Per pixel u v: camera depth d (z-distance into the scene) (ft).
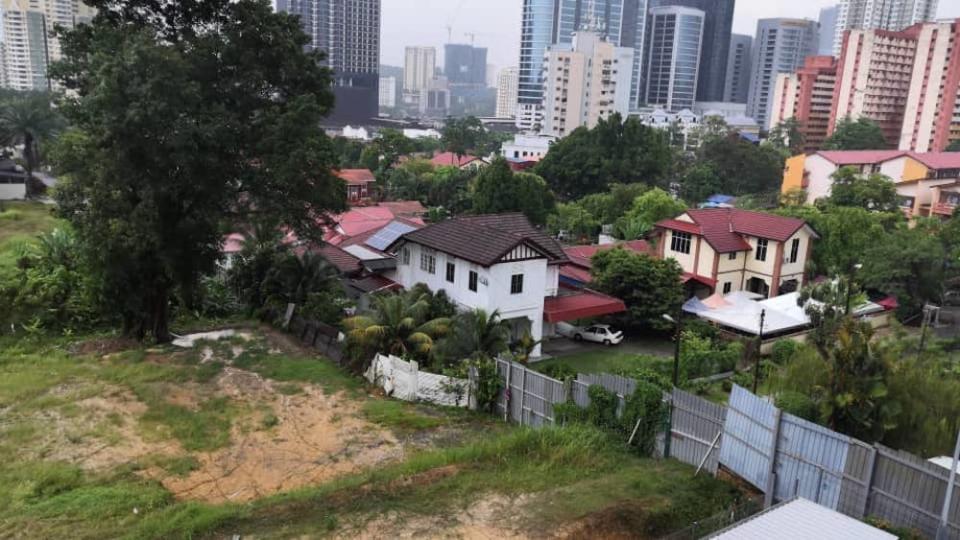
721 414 55.42
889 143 431.84
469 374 76.74
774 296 141.49
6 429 66.18
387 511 48.49
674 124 483.92
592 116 510.58
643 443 60.34
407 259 120.67
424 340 85.51
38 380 79.77
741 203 264.93
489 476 54.08
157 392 76.54
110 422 68.59
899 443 59.47
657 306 122.11
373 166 350.84
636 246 160.35
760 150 335.47
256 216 98.78
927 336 108.78
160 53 77.77
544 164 303.48
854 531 39.09
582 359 111.86
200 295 110.11
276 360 89.56
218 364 86.84
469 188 263.08
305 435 67.41
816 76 449.89
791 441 50.03
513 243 103.55
